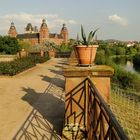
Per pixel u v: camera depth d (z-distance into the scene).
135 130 10.70
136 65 76.31
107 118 2.97
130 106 14.23
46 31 117.62
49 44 69.75
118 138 2.26
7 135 6.38
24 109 8.86
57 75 19.58
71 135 6.07
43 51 50.53
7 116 8.01
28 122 7.38
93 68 6.01
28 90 12.65
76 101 6.12
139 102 15.99
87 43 6.14
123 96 16.94
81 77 6.07
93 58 6.29
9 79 17.05
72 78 6.10
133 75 29.42
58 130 6.68
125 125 11.05
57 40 122.94
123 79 28.38
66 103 6.17
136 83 27.05
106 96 6.00
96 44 6.25
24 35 122.75
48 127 6.91
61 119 7.61
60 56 53.88
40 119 7.66
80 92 6.10
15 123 7.30
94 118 4.71
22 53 35.19
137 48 123.69
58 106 9.23
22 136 6.30
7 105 9.43
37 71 22.95
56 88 13.35
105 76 5.98
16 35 124.81
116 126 2.31
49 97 10.83
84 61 6.20
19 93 11.84
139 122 11.64
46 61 37.84
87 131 6.04
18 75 19.16
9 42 63.12
